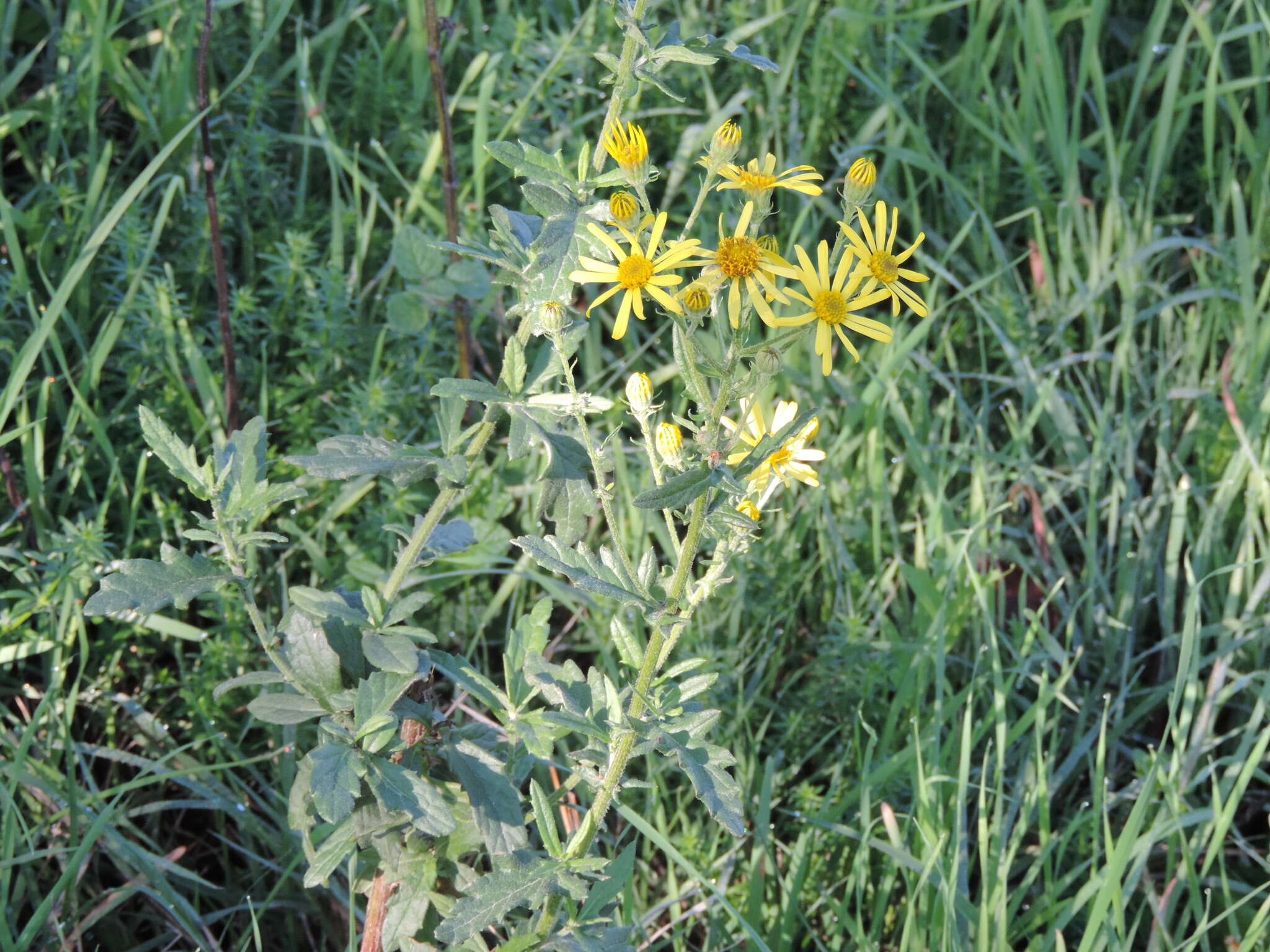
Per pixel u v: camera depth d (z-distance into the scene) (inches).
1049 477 21.6
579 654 20.1
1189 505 21.2
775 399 21.4
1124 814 18.8
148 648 18.4
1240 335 22.0
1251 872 18.2
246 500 12.8
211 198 18.5
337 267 20.2
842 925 17.0
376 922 14.3
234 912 17.4
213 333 20.5
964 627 20.0
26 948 15.4
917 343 20.8
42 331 17.4
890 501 20.9
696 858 17.5
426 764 13.9
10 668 18.0
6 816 15.6
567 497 13.1
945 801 17.9
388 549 19.2
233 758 18.1
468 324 19.8
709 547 19.0
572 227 12.2
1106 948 16.5
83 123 21.5
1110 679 20.1
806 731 19.0
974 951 16.5
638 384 11.8
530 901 12.8
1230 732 18.4
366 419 19.3
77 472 18.5
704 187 11.9
